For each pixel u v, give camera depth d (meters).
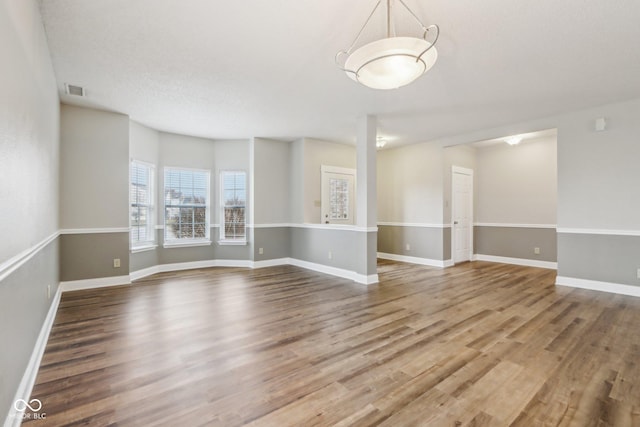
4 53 1.44
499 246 6.90
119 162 4.60
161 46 2.74
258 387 2.00
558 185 4.70
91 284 4.43
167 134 5.73
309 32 2.54
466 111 4.50
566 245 4.65
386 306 3.68
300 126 5.32
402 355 2.44
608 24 2.42
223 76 3.35
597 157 4.32
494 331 2.91
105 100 4.05
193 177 6.07
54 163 3.42
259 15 2.31
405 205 6.89
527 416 1.71
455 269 6.02
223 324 3.09
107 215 4.52
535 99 4.03
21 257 1.78
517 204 6.64
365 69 2.16
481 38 2.61
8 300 1.55
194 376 2.13
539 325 3.06
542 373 2.16
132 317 3.28
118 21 2.38
